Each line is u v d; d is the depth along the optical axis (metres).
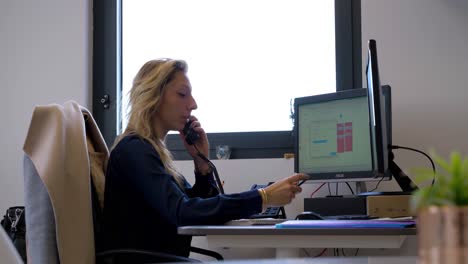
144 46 3.40
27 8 3.33
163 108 2.16
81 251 1.79
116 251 1.77
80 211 1.81
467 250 0.42
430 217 0.43
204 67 3.30
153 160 1.96
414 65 2.95
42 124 1.84
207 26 3.32
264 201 1.83
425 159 2.88
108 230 1.95
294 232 1.55
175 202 1.85
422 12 2.98
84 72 3.28
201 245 2.89
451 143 2.88
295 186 1.90
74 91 3.27
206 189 2.40
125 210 1.95
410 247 2.40
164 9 3.39
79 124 1.88
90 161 2.00
